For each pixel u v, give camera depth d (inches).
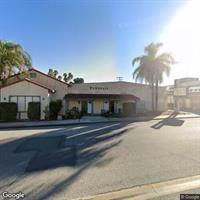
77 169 237.3
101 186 191.2
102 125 657.6
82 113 1085.8
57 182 201.0
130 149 327.9
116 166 246.4
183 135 458.0
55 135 467.5
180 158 277.7
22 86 864.9
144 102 1280.8
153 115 1045.8
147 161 264.8
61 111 1053.2
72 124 706.2
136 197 171.0
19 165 254.2
